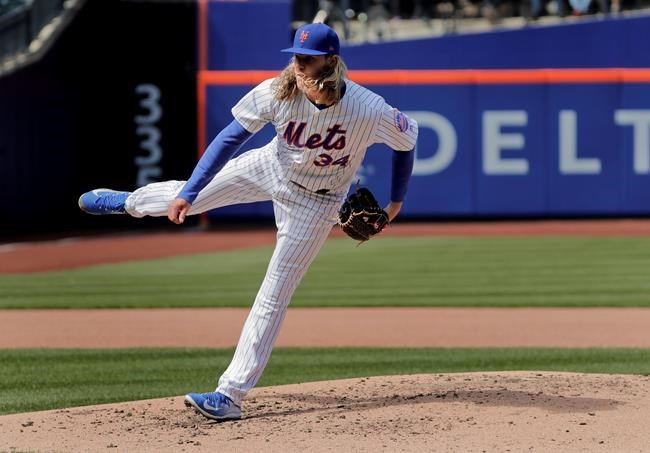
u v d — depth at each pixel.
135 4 74.50
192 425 19.88
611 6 85.19
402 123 19.34
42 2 72.81
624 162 75.56
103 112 74.62
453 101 75.44
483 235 69.25
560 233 69.69
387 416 20.22
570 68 76.50
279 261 19.88
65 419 20.61
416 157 75.56
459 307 40.66
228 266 54.88
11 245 66.19
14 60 70.12
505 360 29.27
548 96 75.44
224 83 74.88
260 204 77.44
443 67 75.94
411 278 49.59
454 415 20.14
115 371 27.89
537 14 86.81
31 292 45.47
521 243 64.31
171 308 40.62
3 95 69.38
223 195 20.16
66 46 72.94
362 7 87.88
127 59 74.81
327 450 17.75
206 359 29.84
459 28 88.19
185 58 75.19
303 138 18.69
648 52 76.50
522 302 41.69
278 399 22.41
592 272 51.09
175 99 75.44
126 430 19.56
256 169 19.88
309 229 19.72
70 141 73.69
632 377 24.38
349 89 18.61
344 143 18.80
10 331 35.28
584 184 75.75
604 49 76.56
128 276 51.19
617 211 75.81
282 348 31.89
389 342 33.09
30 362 29.31
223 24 74.88
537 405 20.95
